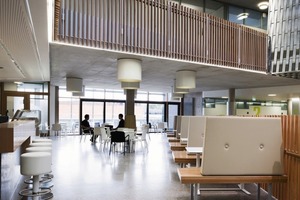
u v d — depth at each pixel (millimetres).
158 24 6027
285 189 3074
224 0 9305
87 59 6266
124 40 5566
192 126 3992
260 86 11734
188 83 7602
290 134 2941
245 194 3719
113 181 4539
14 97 11188
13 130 2986
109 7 5414
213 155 2436
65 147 8938
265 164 2502
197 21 6645
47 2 3057
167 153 7812
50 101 12625
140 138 9289
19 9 3123
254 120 2469
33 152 3639
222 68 7180
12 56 5586
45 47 4840
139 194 3811
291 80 9414
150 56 5875
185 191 3951
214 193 3764
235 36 7328
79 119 14578
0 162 3102
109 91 15312
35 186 3613
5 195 3381
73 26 5004
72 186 4223
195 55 6562
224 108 15172
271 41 5539
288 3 5219
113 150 8250
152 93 16578
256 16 10180
